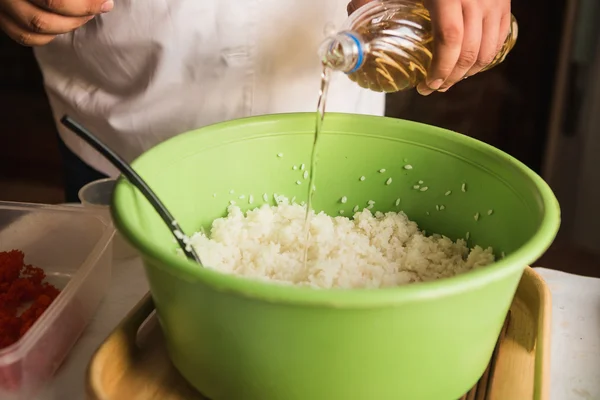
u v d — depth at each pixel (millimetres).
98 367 547
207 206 730
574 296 765
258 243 718
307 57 896
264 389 512
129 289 764
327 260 661
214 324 492
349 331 457
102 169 1041
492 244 678
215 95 914
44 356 618
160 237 625
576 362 665
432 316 462
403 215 771
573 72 1504
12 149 2215
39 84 2254
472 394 583
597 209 1614
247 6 854
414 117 1797
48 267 796
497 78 1712
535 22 1626
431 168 737
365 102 998
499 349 635
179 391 580
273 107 922
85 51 926
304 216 760
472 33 618
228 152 723
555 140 1596
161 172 650
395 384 499
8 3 657
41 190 2070
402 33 650
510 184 642
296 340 467
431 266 698
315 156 756
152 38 867
